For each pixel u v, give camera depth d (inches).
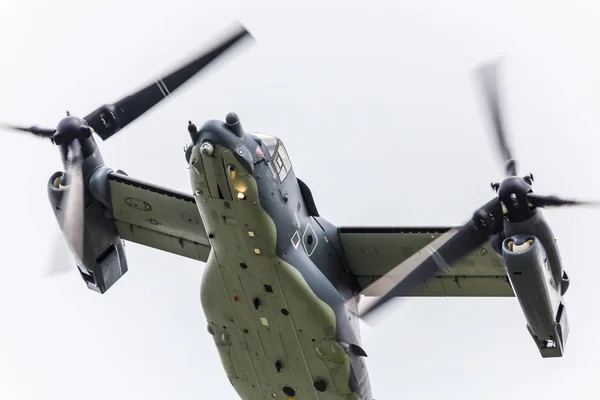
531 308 3597.4
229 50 3811.5
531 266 3486.7
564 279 3727.9
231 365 3841.0
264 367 3804.1
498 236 3595.0
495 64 3673.7
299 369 3769.7
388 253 3784.5
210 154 3346.5
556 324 3676.2
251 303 3641.7
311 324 3634.4
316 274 3631.9
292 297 3592.5
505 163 3595.0
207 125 3363.7
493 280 3814.0
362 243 3786.9
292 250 3580.2
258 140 3474.4
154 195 3875.5
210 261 3619.6
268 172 3467.0
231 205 3440.0
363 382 3816.4
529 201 3501.5
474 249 3619.6
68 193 3868.1
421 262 3659.0
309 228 3676.2
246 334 3732.8
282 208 3531.0
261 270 3565.5
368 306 3617.1
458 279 3853.3
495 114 3639.3
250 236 3501.5
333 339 3661.4
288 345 3713.1
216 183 3408.0
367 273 3870.6
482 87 3671.3
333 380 3762.3
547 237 3540.8
